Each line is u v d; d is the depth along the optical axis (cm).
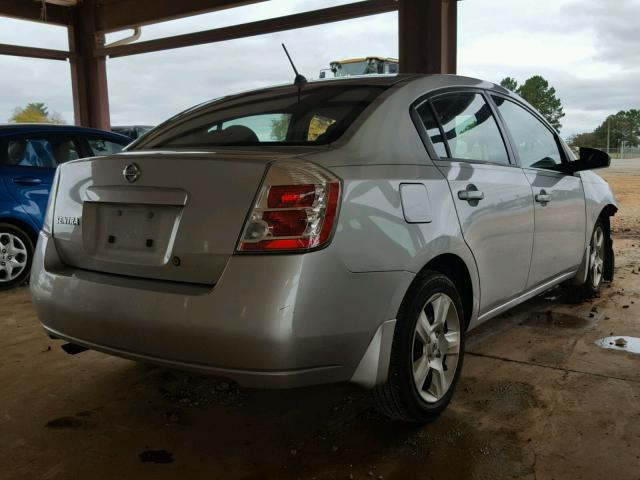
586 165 358
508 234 290
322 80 288
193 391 288
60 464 222
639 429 239
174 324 193
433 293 239
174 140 265
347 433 244
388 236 210
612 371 300
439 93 274
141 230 216
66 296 224
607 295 450
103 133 584
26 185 507
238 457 227
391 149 230
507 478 207
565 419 249
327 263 190
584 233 392
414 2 722
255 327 182
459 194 252
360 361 207
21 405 274
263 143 234
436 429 244
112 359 332
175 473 216
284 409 268
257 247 188
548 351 330
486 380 291
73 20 1173
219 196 197
